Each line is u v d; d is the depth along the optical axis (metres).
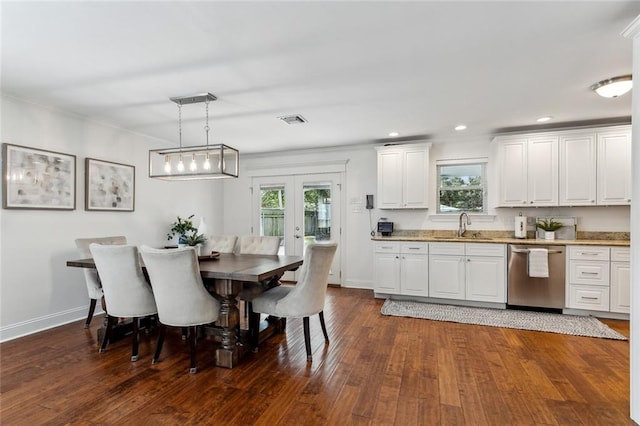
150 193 4.59
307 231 5.60
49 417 1.86
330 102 3.25
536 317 3.65
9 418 1.85
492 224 4.56
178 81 2.73
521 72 2.60
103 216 3.93
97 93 2.99
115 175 4.05
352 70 2.55
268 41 2.12
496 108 3.46
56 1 1.69
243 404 2.00
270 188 5.87
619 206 4.05
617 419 1.84
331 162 5.39
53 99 3.14
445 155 4.77
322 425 1.80
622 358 2.62
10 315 3.05
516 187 4.17
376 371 2.42
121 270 2.57
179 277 2.36
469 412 1.91
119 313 2.64
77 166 3.63
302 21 1.90
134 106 3.34
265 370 2.44
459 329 3.30
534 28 1.99
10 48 2.19
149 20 1.88
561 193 3.98
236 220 6.09
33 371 2.41
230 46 2.18
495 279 3.99
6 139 3.02
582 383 2.24
